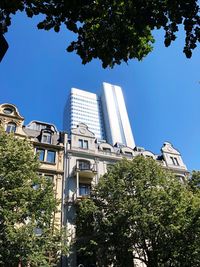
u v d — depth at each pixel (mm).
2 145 19078
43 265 16953
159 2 5949
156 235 19391
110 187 21875
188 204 19375
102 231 19922
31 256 15453
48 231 18062
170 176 23047
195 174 27188
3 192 16062
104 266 20078
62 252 18375
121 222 19188
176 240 18656
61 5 5801
